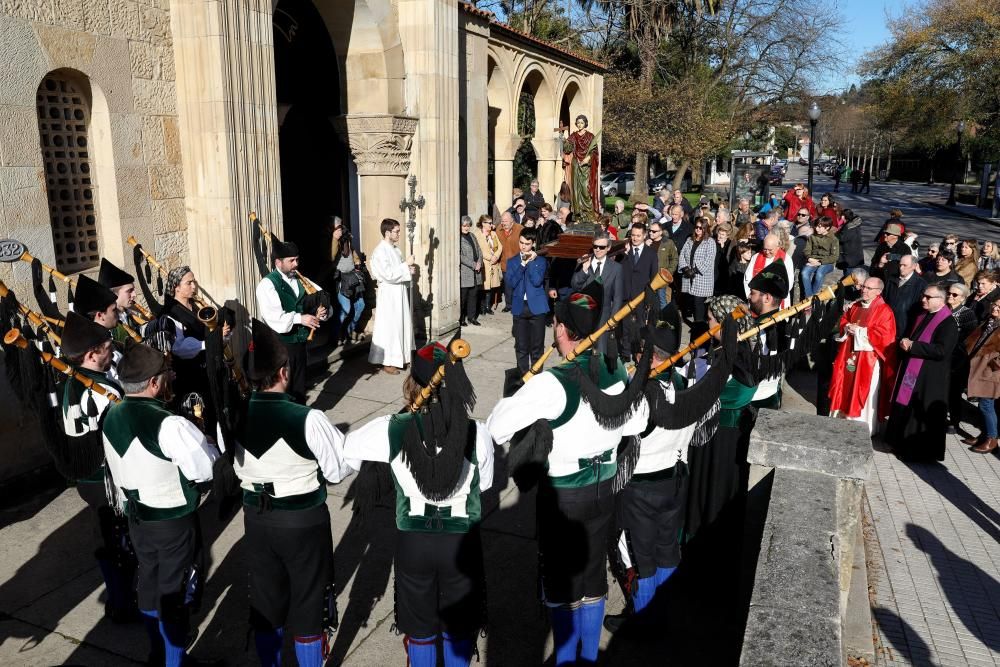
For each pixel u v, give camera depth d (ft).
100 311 14.25
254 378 10.41
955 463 22.11
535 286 26.00
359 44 29.12
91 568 15.06
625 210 90.07
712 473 14.14
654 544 12.51
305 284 20.89
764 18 110.63
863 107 136.26
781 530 9.39
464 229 35.32
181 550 11.11
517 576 14.98
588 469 10.91
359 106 29.84
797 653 7.02
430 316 31.94
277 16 30.25
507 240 38.83
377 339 27.53
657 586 12.72
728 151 121.49
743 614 11.67
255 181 22.16
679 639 13.08
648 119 95.50
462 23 36.91
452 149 31.86
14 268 17.15
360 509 10.28
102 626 13.23
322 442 10.40
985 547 17.34
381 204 30.12
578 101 60.39
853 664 12.80
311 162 32.48
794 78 115.85
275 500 10.43
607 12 104.42
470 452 10.12
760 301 14.80
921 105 122.01
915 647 13.80
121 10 19.38
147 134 20.45
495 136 49.67
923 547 17.31
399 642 12.89
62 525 16.69
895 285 27.91
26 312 13.29
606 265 26.23
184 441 10.58
